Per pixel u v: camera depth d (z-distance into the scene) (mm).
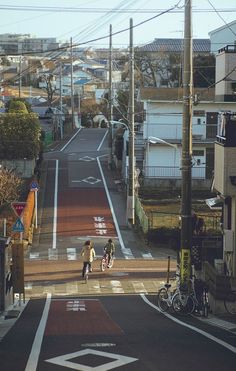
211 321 17516
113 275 30938
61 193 50656
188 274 20453
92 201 48250
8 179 43125
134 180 42438
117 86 115250
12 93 128500
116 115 81500
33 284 28828
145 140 54375
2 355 11188
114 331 14961
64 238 38812
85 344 12453
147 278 30297
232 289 19031
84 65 167500
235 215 21562
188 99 20375
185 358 10906
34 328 15656
